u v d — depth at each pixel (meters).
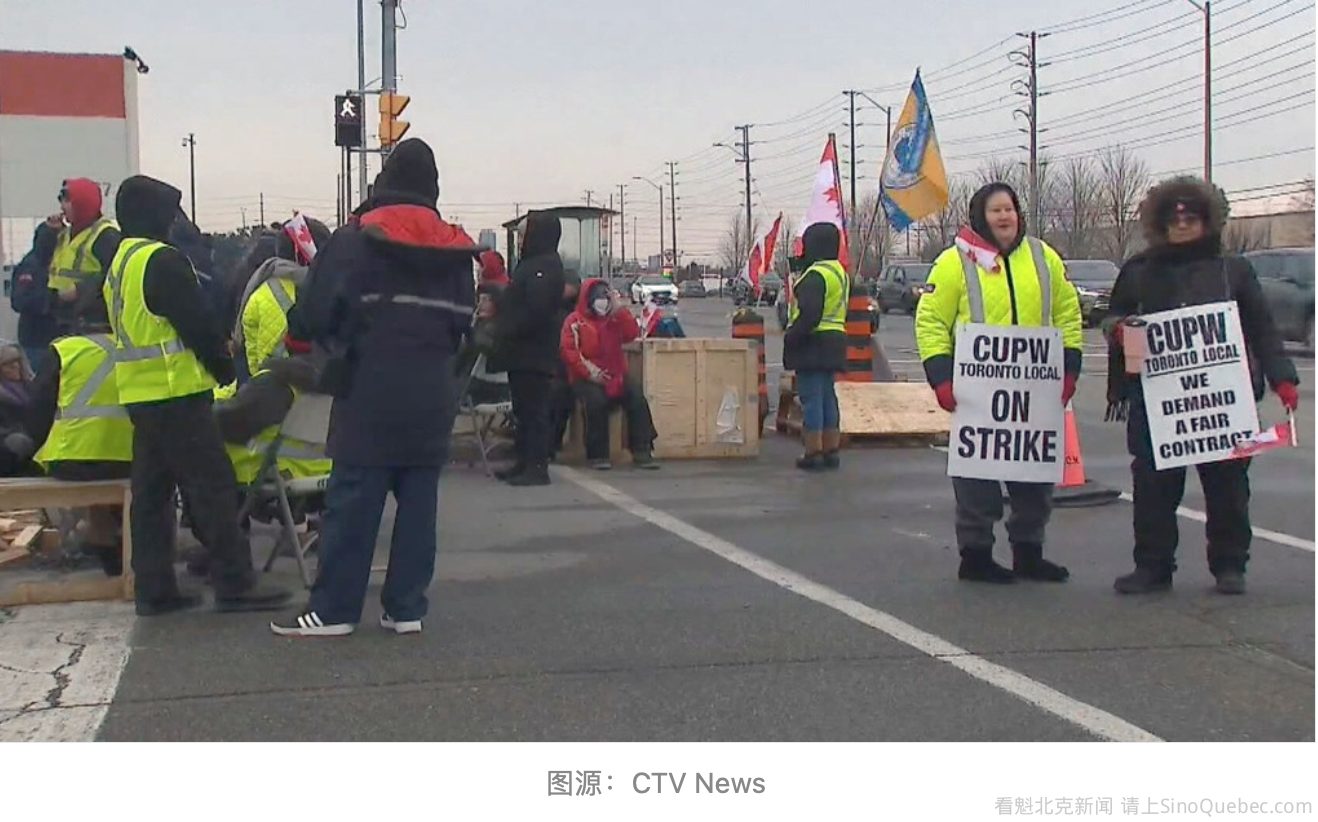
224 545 6.21
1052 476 6.89
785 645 5.80
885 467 11.29
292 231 7.69
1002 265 6.83
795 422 13.31
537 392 10.17
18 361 7.50
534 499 9.62
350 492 5.75
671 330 14.30
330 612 5.85
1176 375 6.62
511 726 4.78
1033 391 6.84
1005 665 5.53
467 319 5.88
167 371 5.94
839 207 12.77
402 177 5.72
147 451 6.09
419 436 5.71
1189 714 4.95
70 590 6.45
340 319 5.64
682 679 5.32
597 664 5.50
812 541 8.09
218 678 5.28
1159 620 6.25
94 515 6.71
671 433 11.56
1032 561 7.05
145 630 5.96
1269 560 7.59
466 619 6.19
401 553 5.88
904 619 6.24
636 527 8.54
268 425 6.43
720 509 9.21
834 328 10.98
